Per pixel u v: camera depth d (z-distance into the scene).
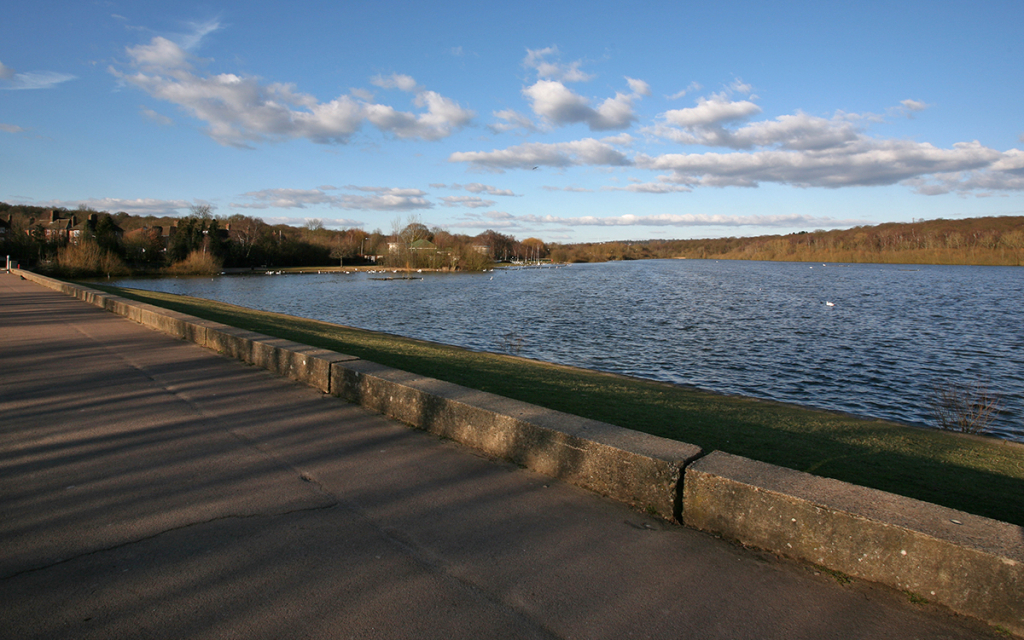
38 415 6.46
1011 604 2.85
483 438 5.38
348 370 7.13
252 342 9.30
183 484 4.57
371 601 3.07
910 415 13.64
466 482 4.66
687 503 3.97
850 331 28.50
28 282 34.62
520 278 90.88
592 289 63.09
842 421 9.06
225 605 3.02
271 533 3.79
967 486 5.48
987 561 2.92
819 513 3.44
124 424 6.14
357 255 138.38
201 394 7.40
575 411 7.74
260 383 8.00
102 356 10.04
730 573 3.38
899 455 6.61
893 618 2.97
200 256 86.81
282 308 41.03
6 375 8.52
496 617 2.95
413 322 32.19
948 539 3.04
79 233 88.69
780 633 2.85
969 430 11.49
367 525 3.93
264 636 2.78
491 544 3.69
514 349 22.48
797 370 18.80
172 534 3.76
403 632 2.82
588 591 3.19
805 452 6.33
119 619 2.89
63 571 3.31
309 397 7.27
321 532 3.82
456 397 5.75
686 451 4.23
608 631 2.85
